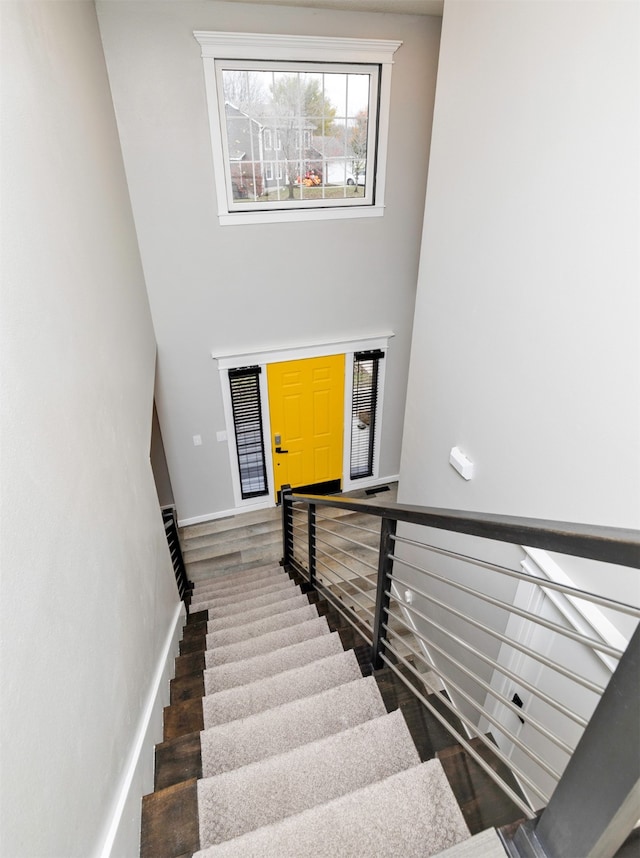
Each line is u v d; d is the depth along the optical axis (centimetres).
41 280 131
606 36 141
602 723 69
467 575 260
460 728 165
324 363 511
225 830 131
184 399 479
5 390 97
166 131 367
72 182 190
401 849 113
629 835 73
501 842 89
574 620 175
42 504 107
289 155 411
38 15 169
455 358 253
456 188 232
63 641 110
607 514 162
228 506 559
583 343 165
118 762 137
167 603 273
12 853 74
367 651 223
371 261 472
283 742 166
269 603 344
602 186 149
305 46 366
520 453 207
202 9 338
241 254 430
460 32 212
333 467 589
